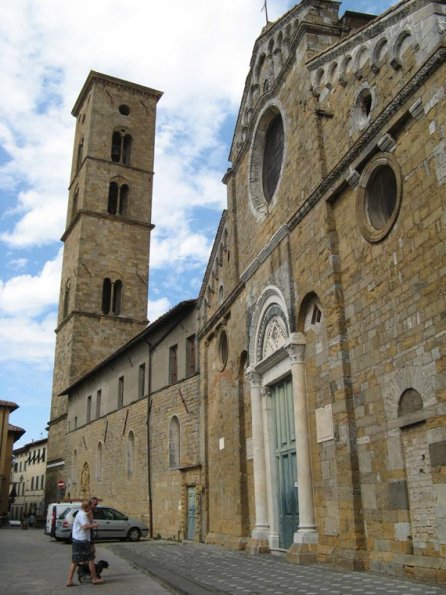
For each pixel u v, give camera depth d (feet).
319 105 59.88
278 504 65.62
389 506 42.98
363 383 47.60
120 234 206.69
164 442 111.04
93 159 212.43
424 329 40.47
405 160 43.88
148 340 125.18
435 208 40.06
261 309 69.77
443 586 35.65
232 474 78.18
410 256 42.60
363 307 48.49
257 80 78.48
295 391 57.77
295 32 65.57
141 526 109.91
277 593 36.73
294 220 61.00
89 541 49.49
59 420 190.49
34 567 64.18
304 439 56.24
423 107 41.93
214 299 93.81
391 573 41.45
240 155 83.46
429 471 39.06
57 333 205.77
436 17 42.32
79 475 161.48
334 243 53.62
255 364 70.28
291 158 65.21
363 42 51.98
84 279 195.21
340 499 48.44
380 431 44.78
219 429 85.76
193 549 76.18
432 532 38.27
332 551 49.90
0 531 164.55
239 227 82.89
